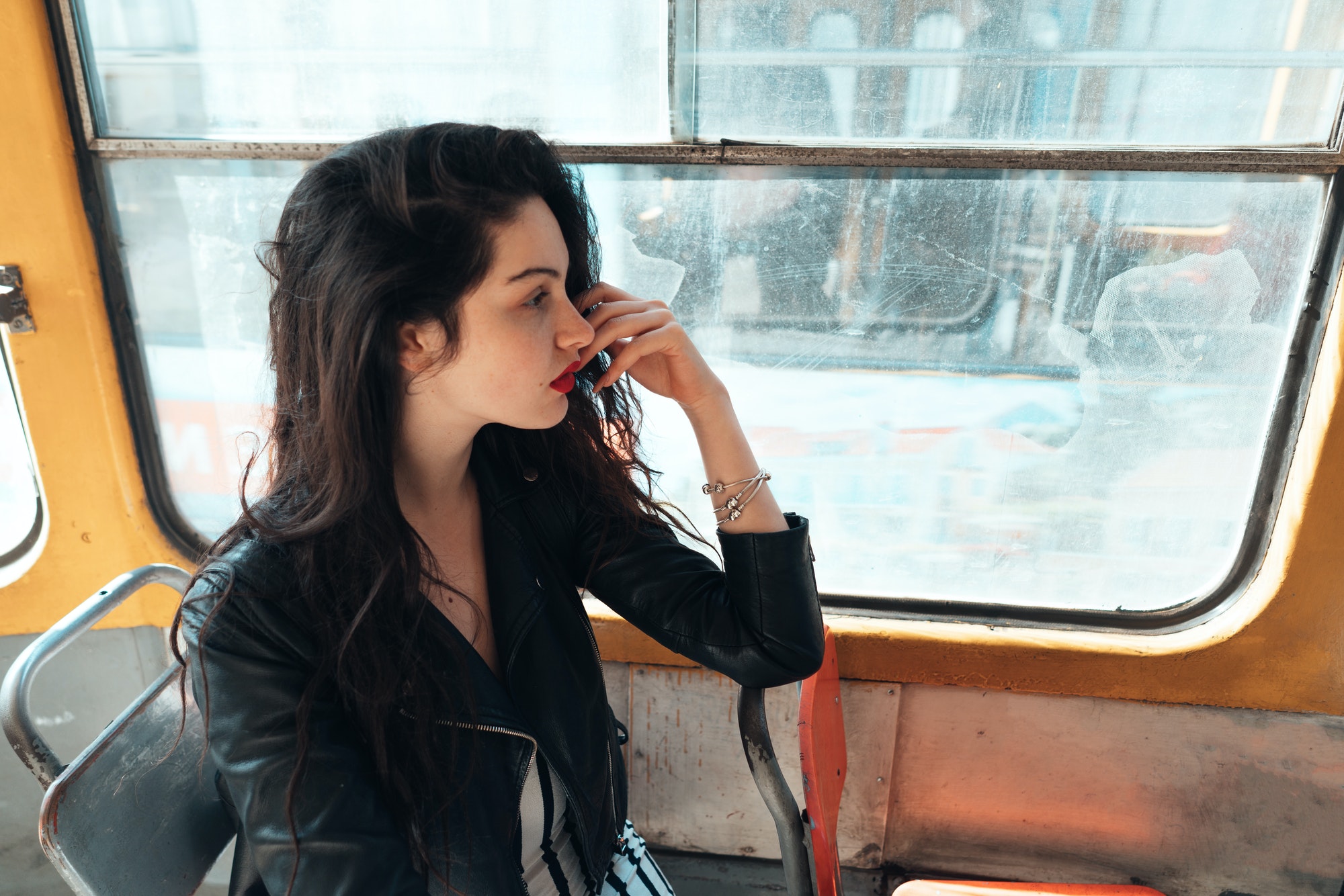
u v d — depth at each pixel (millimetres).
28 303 1510
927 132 1383
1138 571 1598
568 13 1380
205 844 1085
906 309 1487
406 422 833
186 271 1562
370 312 721
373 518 787
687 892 1778
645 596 1048
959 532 1619
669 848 1863
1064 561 1611
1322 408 1384
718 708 1736
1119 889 1451
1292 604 1486
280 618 773
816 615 1016
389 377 765
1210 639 1546
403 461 871
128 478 1629
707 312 1527
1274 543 1499
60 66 1434
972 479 1581
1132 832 1723
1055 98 1341
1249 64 1286
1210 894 1737
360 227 713
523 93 1430
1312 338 1396
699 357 978
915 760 1731
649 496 1123
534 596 969
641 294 1526
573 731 969
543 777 958
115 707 1802
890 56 1348
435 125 750
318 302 743
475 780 871
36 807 1846
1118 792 1696
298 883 735
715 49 1373
